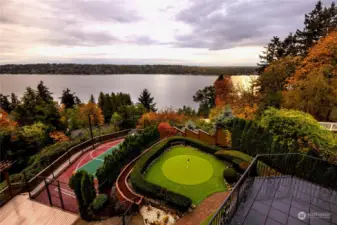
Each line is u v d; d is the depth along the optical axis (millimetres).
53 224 11523
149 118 35781
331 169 9719
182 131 24594
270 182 8859
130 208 11836
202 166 16328
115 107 55281
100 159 21375
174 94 121375
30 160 22031
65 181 16688
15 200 13469
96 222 11453
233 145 17750
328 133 12086
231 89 38406
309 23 27875
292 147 12344
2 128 25531
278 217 6777
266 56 34844
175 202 11219
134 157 18578
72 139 33500
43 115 35312
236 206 7125
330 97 17828
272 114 14992
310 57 21031
